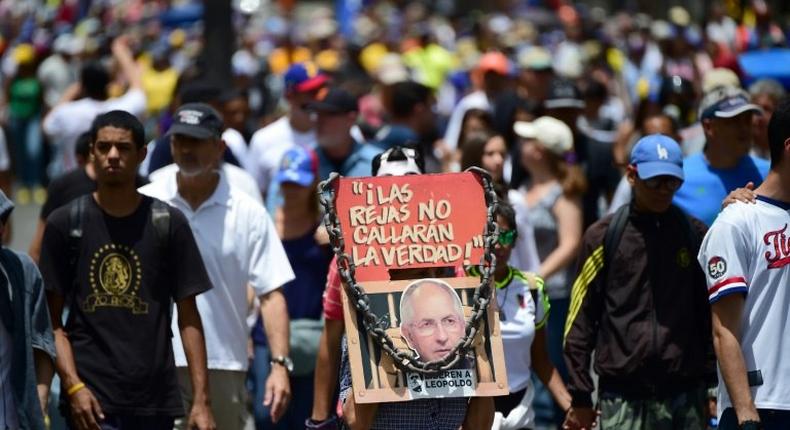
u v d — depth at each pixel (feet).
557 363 54.70
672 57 111.24
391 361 34.12
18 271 35.96
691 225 41.47
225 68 78.89
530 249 52.11
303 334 50.42
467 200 35.32
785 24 130.41
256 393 50.55
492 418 34.94
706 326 41.27
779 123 36.04
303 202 51.01
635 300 41.16
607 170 63.93
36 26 180.04
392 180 35.17
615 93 121.19
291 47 138.41
